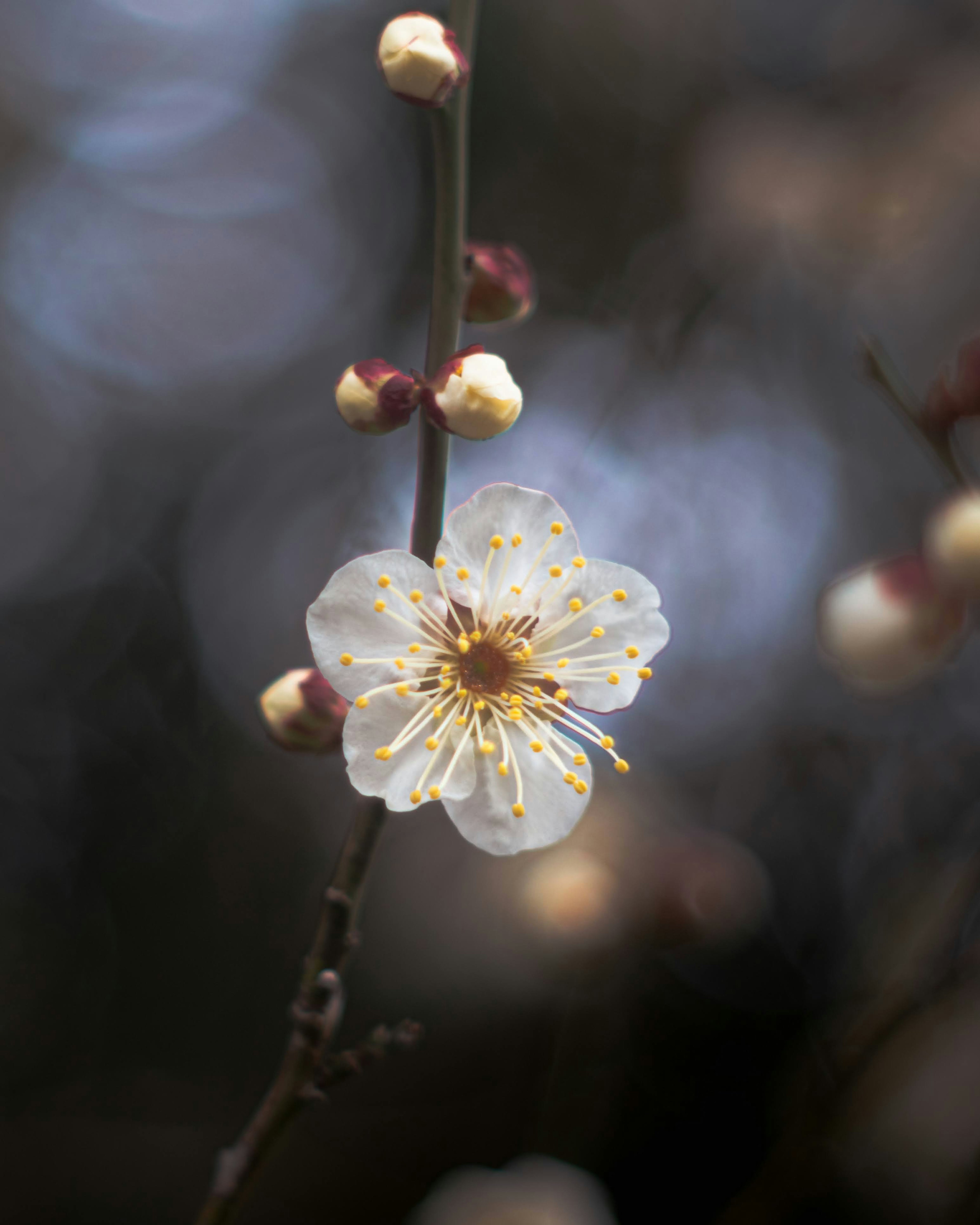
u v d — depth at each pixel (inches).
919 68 16.6
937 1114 13.8
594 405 18.6
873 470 18.8
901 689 12.7
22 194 22.8
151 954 20.6
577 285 19.2
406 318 21.4
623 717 18.0
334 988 11.0
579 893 13.7
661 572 17.9
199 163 22.8
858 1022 13.2
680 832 15.7
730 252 17.6
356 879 11.0
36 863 21.3
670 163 18.2
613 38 18.2
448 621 11.2
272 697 11.4
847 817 18.1
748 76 18.1
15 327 23.2
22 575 22.8
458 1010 18.6
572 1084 15.3
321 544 20.9
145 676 22.0
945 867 15.2
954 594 12.3
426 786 11.1
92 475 23.3
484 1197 13.5
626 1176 17.2
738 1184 17.0
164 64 22.5
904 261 16.9
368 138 22.0
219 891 20.5
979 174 15.9
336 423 21.7
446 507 17.7
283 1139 11.1
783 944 17.9
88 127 22.7
